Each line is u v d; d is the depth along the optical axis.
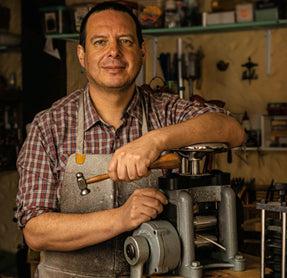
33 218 1.25
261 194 2.46
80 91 1.49
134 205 1.10
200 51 3.93
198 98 1.66
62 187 1.30
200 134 1.17
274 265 1.07
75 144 1.37
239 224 1.22
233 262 1.10
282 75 3.81
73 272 1.32
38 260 2.06
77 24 2.86
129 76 1.33
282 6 3.33
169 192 1.11
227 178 1.17
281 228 1.04
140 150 1.07
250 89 3.88
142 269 1.04
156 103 1.51
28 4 2.84
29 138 1.37
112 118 1.42
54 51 2.18
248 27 3.52
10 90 3.44
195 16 3.46
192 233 1.06
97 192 1.29
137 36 1.37
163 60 3.41
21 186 1.33
